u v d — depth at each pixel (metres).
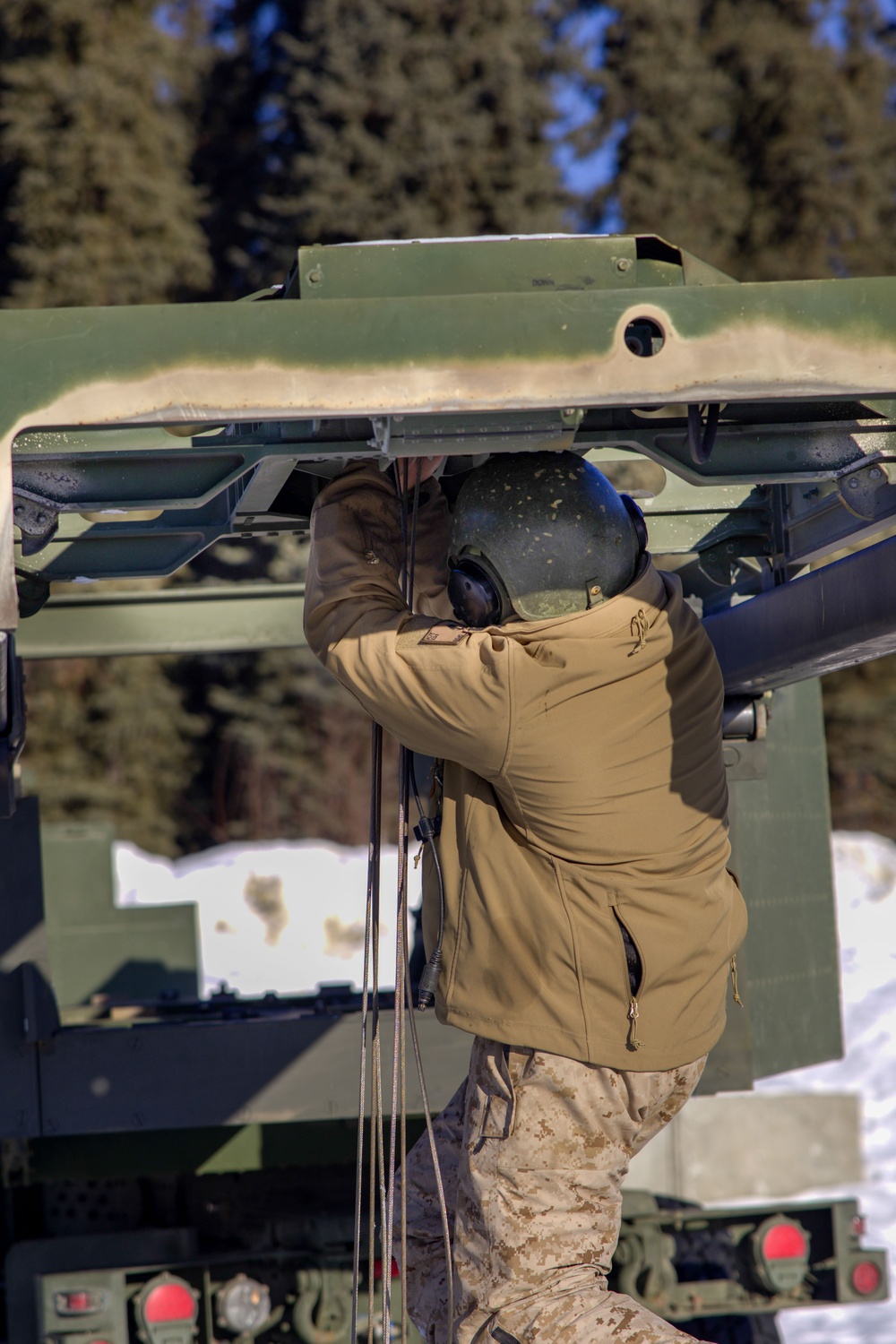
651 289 4.68
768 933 11.43
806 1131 17.50
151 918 17.42
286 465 5.93
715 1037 6.01
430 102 62.44
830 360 4.71
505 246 5.27
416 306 4.64
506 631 5.77
